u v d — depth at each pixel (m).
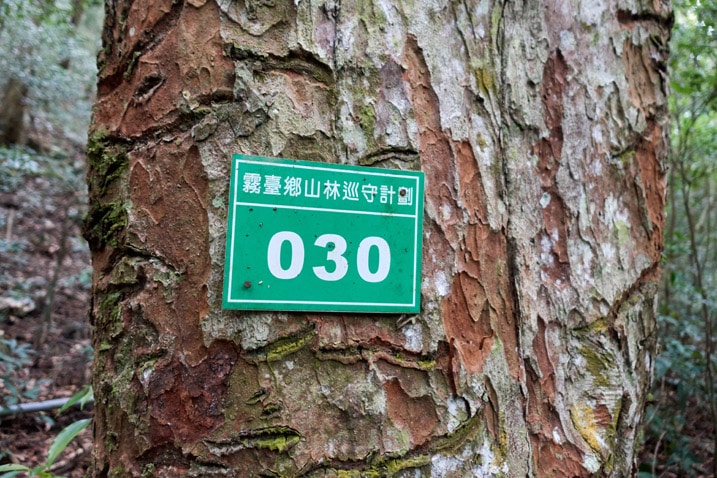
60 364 3.47
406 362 0.99
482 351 1.05
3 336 3.63
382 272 0.98
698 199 4.26
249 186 0.93
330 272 0.96
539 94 1.18
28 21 5.09
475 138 1.08
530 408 1.12
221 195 0.94
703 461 2.83
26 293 4.35
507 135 1.14
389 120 1.01
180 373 0.94
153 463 0.94
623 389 1.22
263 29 0.97
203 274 0.94
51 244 5.41
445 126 1.04
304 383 0.94
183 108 0.97
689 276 4.14
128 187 1.02
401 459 0.96
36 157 6.02
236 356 0.93
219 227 0.94
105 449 1.01
